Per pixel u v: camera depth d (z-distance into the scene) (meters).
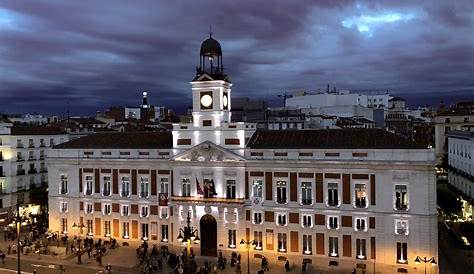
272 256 75.31
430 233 66.62
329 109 167.00
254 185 77.12
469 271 66.44
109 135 92.56
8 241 89.62
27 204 108.88
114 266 75.12
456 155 101.75
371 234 69.69
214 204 77.62
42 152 118.81
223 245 78.25
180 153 80.31
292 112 148.75
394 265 68.31
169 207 82.19
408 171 67.62
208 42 81.25
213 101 79.38
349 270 70.44
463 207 90.50
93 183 88.50
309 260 73.06
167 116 196.50
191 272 68.56
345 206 71.25
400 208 68.19
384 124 174.12
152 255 79.38
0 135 108.00
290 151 74.75
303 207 73.69
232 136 78.19
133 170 85.38
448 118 133.12
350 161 70.50
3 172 108.50
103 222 87.62
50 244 86.69
